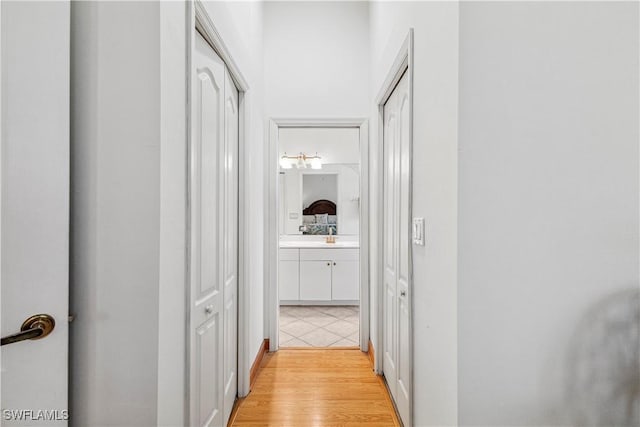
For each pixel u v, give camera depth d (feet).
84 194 2.99
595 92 3.17
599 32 3.16
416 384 4.53
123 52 2.99
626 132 3.17
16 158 2.72
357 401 6.48
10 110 2.70
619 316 3.19
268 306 8.91
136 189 2.99
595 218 3.18
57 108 2.79
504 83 3.14
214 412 4.89
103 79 2.99
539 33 3.14
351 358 8.47
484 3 3.12
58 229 2.80
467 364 3.15
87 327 2.99
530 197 3.16
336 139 14.49
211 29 4.34
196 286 4.09
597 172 3.18
